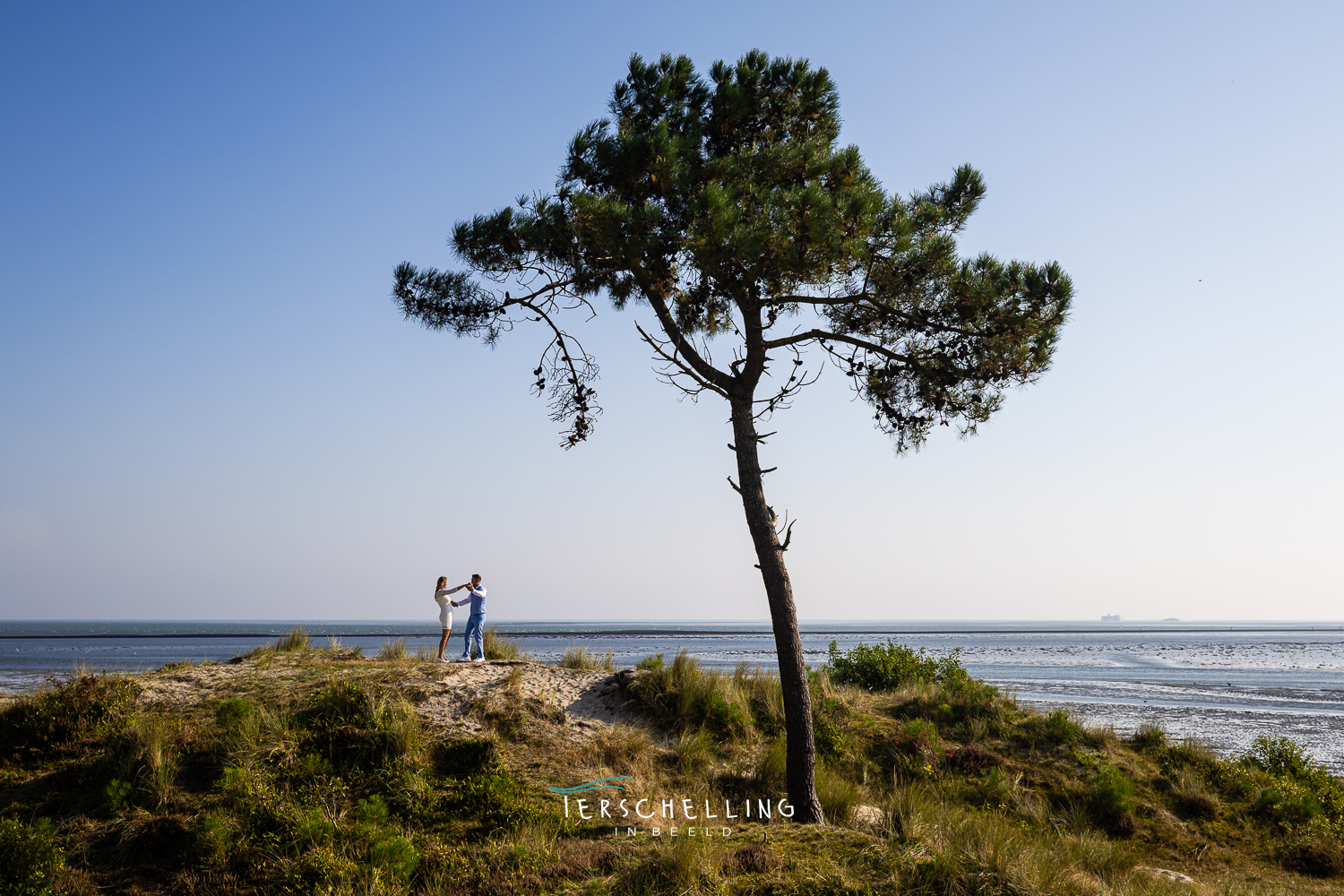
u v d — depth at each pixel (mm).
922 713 15492
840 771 12805
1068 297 10672
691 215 9703
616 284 11891
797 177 10625
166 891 7742
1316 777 14297
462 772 10406
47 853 7656
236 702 11094
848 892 7434
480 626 16172
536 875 7992
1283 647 99125
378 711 11180
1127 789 12648
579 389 11695
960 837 9047
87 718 10805
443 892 7695
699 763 11812
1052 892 7824
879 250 10453
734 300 11109
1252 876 10703
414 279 11188
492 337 11508
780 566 10578
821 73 11453
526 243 10648
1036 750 14336
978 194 11375
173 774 9578
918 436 12227
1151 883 9203
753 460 10906
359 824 8797
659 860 7965
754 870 7918
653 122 11414
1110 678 43844
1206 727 24484
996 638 140625
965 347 11070
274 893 7656
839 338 11289
